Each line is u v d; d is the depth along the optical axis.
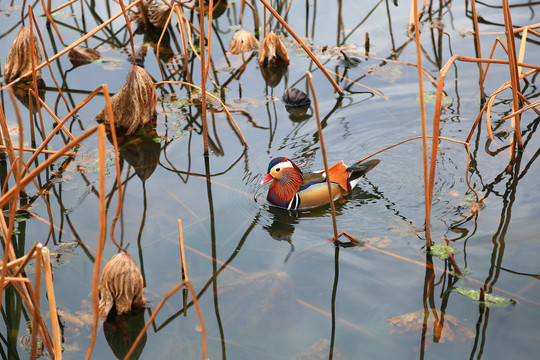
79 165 10.05
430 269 7.33
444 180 9.32
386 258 7.61
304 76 12.77
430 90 11.81
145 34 14.73
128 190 9.36
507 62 8.48
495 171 9.38
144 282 7.35
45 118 11.38
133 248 7.97
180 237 6.94
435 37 13.80
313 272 7.43
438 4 15.56
